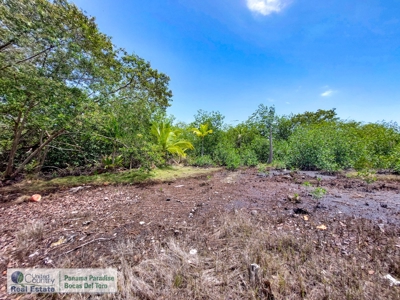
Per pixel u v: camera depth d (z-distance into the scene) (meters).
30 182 4.97
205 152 10.42
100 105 5.38
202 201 3.37
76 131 5.41
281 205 3.01
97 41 5.99
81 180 5.25
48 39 4.21
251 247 1.82
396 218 2.43
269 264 1.54
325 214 2.61
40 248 1.93
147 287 1.36
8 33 3.73
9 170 5.07
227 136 11.55
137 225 2.42
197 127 11.09
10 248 1.93
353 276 1.42
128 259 1.71
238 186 4.43
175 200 3.49
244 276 1.48
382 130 7.84
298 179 5.03
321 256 1.69
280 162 7.84
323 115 14.66
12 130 5.26
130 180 5.30
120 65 6.77
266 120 9.02
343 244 1.87
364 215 2.56
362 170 5.46
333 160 6.53
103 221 2.56
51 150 6.64
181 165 8.59
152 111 7.60
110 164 6.73
